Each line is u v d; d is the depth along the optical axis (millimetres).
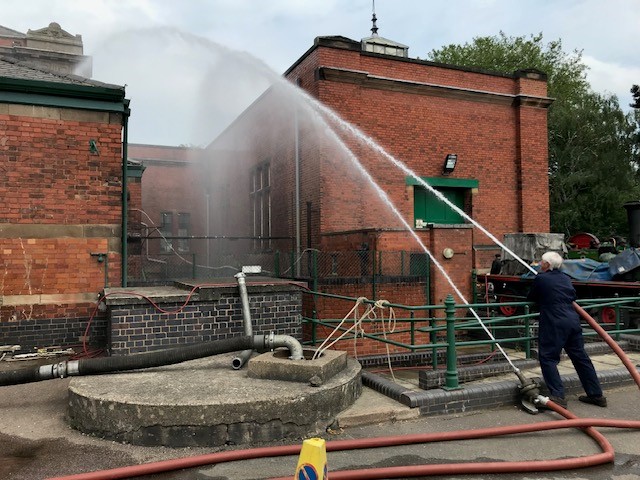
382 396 5645
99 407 4590
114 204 7957
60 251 7656
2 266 7387
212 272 14156
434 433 4625
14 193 7453
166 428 4410
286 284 7086
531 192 16156
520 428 4703
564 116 31844
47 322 7559
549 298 5629
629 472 4055
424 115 14961
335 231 13477
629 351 8406
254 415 4520
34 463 4105
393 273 11414
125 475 3773
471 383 6039
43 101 7562
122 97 7914
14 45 21828
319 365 5113
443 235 11422
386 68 14477
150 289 7359
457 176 15344
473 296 12266
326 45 13625
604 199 30609
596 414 5414
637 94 35344
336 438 4688
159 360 5441
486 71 15836
